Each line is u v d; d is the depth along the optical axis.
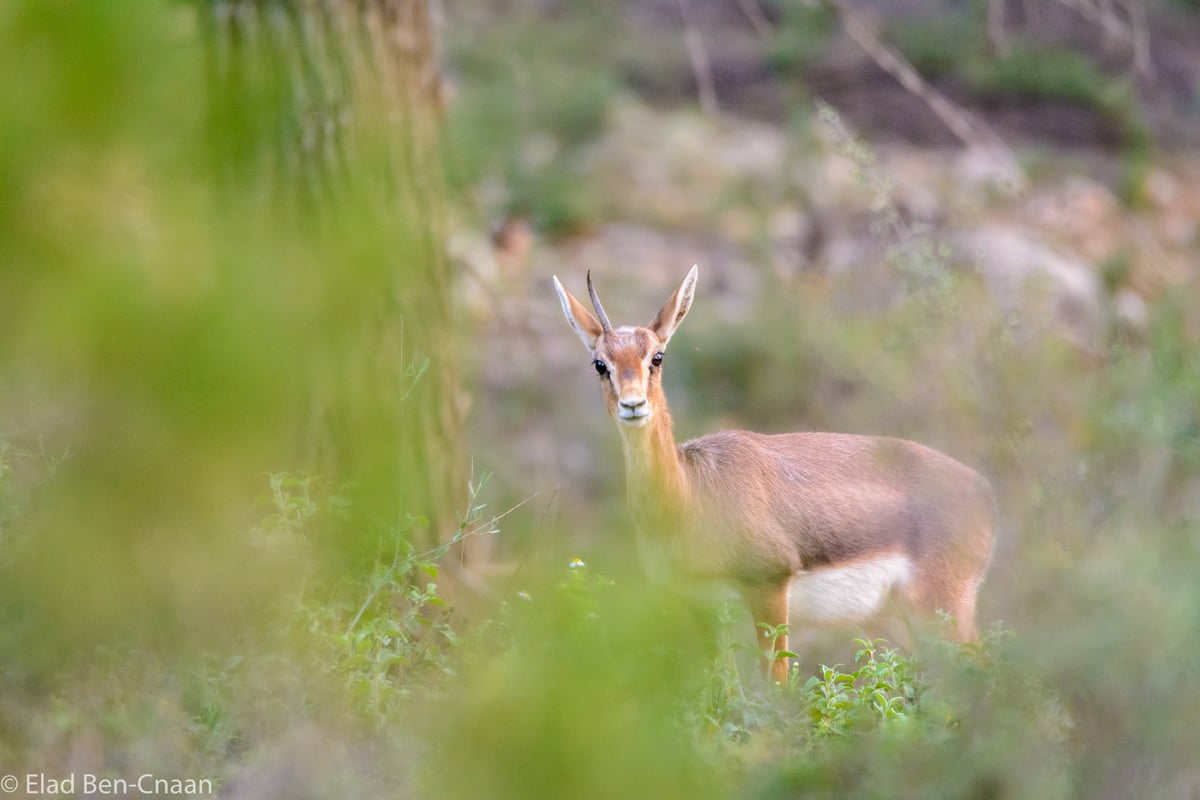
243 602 8.67
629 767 6.33
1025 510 14.72
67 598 7.61
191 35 7.66
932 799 7.70
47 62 5.77
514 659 7.48
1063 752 8.45
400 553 10.29
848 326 20.94
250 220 7.51
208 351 6.20
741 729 9.19
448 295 12.97
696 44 17.48
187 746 8.48
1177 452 15.37
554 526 15.31
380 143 11.92
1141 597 8.88
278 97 10.81
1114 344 18.41
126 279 6.04
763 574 12.71
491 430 19.19
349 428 9.85
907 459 13.68
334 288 6.78
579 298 22.78
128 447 6.54
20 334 6.07
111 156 6.06
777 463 13.16
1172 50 33.28
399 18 12.52
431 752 7.57
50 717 8.25
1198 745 8.13
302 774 8.01
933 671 9.60
